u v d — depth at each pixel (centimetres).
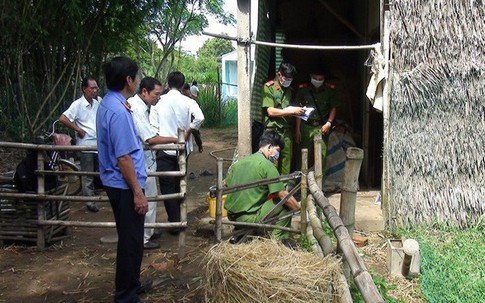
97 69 1204
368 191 716
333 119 685
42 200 529
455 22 557
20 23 941
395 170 569
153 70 1966
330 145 707
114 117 371
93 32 1072
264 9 736
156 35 1697
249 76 602
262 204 510
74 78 1141
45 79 1099
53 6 959
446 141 564
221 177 482
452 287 456
